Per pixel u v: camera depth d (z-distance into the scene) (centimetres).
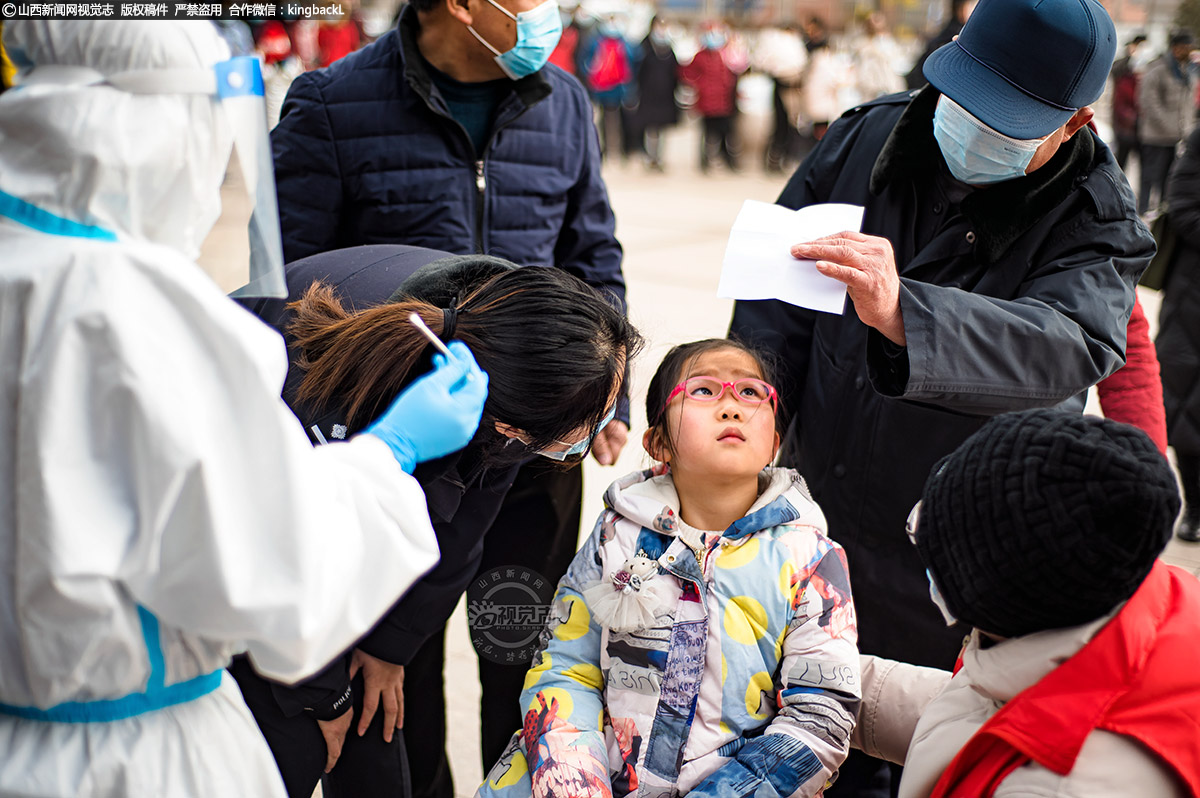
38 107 102
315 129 227
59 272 100
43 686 107
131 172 104
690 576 163
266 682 155
